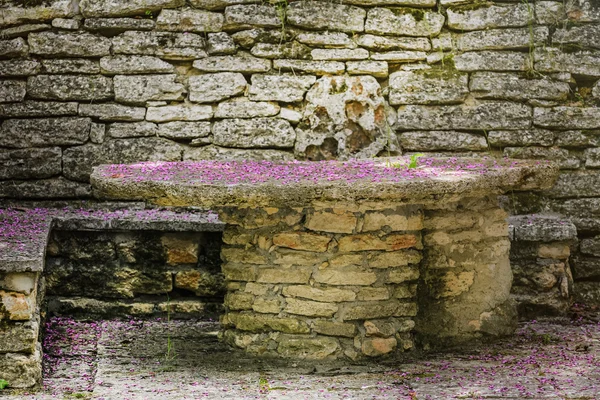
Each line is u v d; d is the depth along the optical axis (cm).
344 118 846
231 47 839
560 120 857
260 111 842
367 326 639
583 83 866
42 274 732
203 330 747
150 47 839
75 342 709
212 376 608
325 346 638
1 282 577
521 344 694
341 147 846
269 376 607
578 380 587
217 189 593
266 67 843
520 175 652
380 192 589
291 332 644
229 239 658
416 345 674
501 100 858
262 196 591
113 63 840
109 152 841
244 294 654
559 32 860
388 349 646
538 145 862
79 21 841
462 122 855
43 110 840
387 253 642
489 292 699
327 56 845
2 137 840
